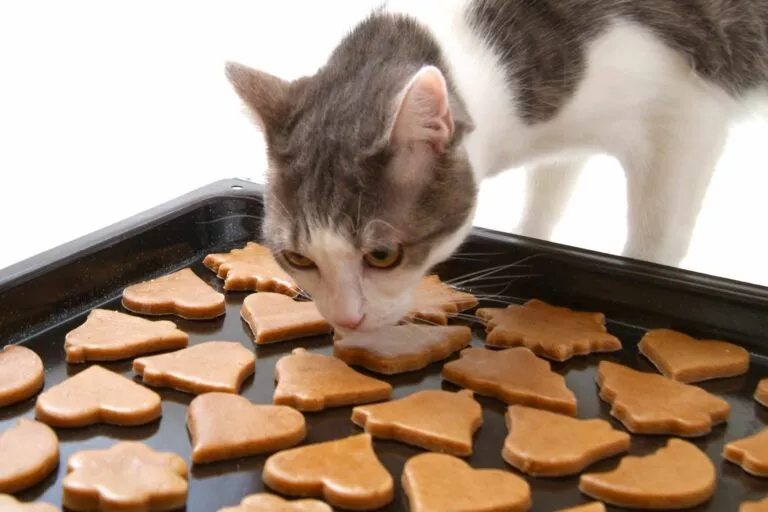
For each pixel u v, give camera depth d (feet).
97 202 3.61
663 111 2.84
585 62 2.76
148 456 2.31
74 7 3.75
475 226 3.03
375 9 2.88
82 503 2.24
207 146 3.86
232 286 2.88
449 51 2.67
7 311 2.68
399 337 2.65
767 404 2.50
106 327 2.67
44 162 3.74
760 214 3.51
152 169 3.76
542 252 2.83
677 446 2.35
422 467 2.29
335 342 2.65
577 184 3.27
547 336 2.66
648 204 2.93
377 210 2.42
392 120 2.37
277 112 2.56
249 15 3.83
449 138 2.44
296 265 2.54
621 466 2.30
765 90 3.00
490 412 2.48
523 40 2.74
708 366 2.57
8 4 3.68
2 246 3.38
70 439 2.40
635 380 2.52
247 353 2.60
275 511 2.20
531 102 2.76
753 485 2.31
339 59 2.66
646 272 2.74
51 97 3.77
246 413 2.41
